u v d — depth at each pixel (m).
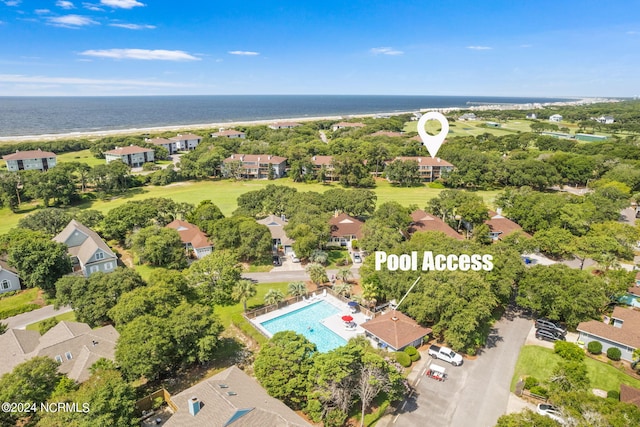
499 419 31.81
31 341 44.81
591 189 119.94
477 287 49.16
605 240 67.50
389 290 55.75
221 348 49.09
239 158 153.50
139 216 83.25
